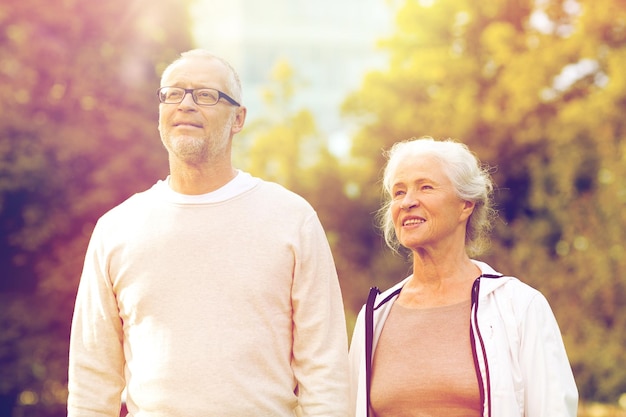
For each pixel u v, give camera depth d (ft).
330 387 10.72
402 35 53.62
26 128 37.45
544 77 46.06
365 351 10.84
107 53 40.68
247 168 55.16
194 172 10.91
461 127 48.70
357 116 52.65
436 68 50.83
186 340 10.46
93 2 40.14
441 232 10.76
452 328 10.52
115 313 11.01
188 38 43.16
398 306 11.07
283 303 10.80
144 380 10.53
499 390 9.95
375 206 51.52
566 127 44.50
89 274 11.14
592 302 43.60
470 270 10.94
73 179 38.60
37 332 38.68
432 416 10.27
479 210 11.16
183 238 10.77
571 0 47.88
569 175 44.32
